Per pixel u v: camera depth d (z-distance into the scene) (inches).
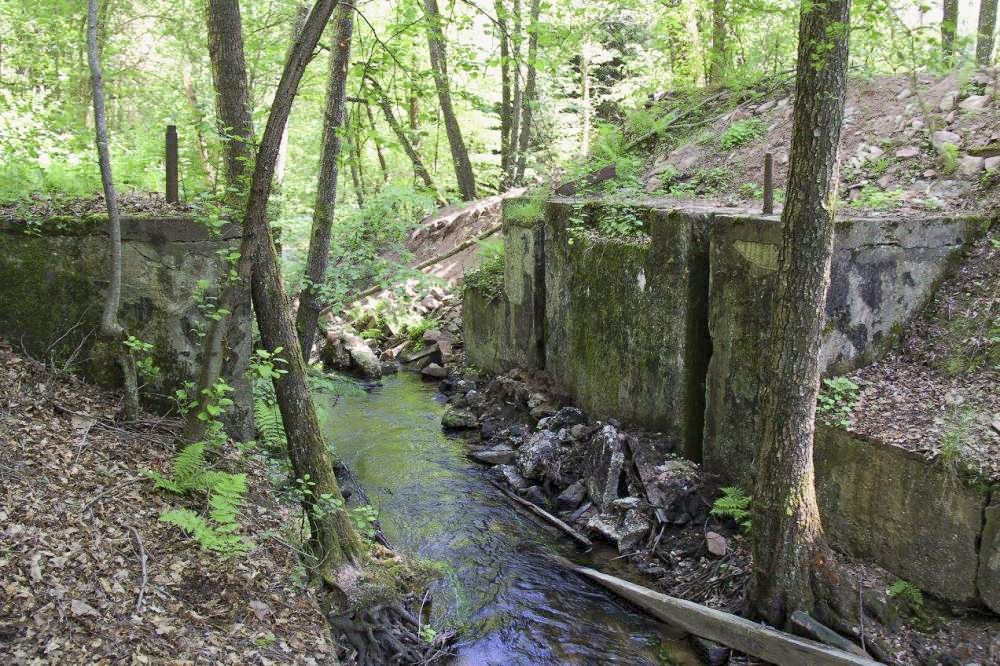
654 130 538.0
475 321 510.3
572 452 349.7
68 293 233.5
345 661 202.2
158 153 358.9
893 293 267.0
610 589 265.4
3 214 229.6
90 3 196.1
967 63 398.9
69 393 228.8
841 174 364.8
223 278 244.8
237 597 189.6
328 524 231.8
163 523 199.6
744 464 284.8
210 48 287.1
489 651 232.2
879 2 208.2
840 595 217.8
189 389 243.4
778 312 213.3
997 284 260.8
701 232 303.9
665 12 619.8
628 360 347.3
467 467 372.8
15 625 152.1
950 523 210.7
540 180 718.5
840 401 250.1
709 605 244.4
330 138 353.1
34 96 356.8
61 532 180.1
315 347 558.3
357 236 560.1
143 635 163.3
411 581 250.1
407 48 297.9
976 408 227.0
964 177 319.6
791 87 492.7
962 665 196.4
